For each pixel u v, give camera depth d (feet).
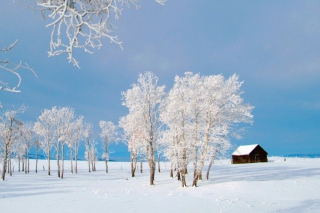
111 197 58.80
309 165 153.07
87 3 7.77
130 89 92.38
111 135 178.40
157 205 49.96
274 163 181.37
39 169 224.33
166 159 82.07
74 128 166.81
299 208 45.65
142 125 91.35
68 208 47.50
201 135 79.30
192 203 51.47
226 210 45.68
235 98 79.46
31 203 52.65
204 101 80.33
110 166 260.83
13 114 123.75
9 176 145.59
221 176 102.83
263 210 45.16
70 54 7.78
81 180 117.08
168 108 83.05
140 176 131.64
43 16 7.48
